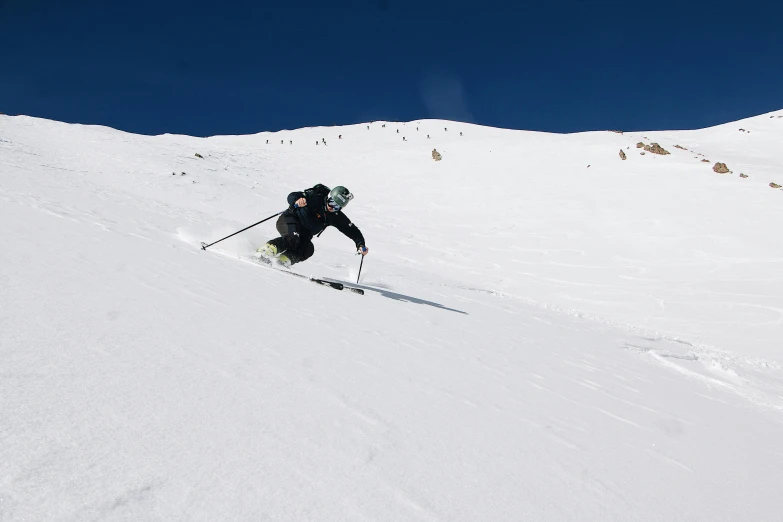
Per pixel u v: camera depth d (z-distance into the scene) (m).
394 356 3.24
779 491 2.51
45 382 1.86
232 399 2.06
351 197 6.25
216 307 3.43
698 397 4.39
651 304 11.30
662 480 2.28
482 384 3.12
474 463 1.98
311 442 1.84
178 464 1.52
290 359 2.69
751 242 15.62
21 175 13.36
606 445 2.56
